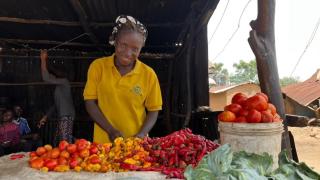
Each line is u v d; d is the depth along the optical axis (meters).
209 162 1.97
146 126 2.90
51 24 6.15
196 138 2.28
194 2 5.05
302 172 2.18
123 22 2.65
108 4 5.15
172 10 5.59
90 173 2.07
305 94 22.56
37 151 2.35
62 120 6.68
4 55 7.91
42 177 2.00
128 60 2.71
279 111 3.18
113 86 2.82
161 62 8.30
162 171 2.07
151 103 2.98
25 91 8.04
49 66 6.86
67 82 6.82
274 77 3.20
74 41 7.84
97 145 2.35
